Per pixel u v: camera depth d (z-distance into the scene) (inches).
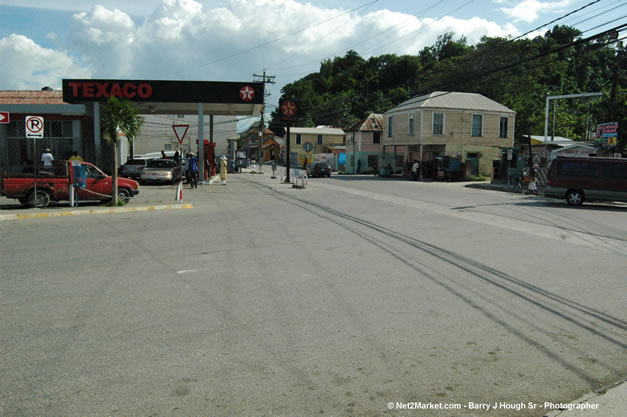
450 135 1534.2
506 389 146.4
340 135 2952.8
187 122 2103.8
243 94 1042.1
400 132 1656.0
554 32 2610.7
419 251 357.4
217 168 1846.7
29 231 445.7
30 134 597.3
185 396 139.5
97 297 235.8
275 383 148.0
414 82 2972.4
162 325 197.0
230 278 273.9
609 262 326.3
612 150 951.0
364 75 3506.4
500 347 177.6
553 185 761.0
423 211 635.5
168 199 741.9
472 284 264.5
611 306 227.8
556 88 2442.2
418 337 186.2
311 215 580.1
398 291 249.3
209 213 600.7
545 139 1411.2
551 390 146.3
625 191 716.0
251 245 378.6
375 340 182.7
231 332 189.6
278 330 192.2
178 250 356.8
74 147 997.2
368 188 1112.8
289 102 1259.8
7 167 863.1
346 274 284.7
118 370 155.8
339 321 203.3
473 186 1186.0
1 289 249.6
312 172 1749.5
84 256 333.4
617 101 1095.0
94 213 591.2
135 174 1156.5
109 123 629.9
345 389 144.8
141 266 303.4
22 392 141.2
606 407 136.0
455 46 3201.3
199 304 225.3
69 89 972.6
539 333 192.1
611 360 167.6
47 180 622.8
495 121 1587.1
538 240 414.3
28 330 190.7
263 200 780.0
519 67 2338.8
